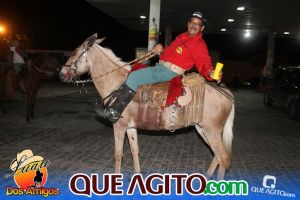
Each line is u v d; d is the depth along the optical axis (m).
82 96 18.80
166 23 25.78
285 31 28.30
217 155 5.78
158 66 5.71
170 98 5.48
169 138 9.65
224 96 5.70
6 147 8.09
